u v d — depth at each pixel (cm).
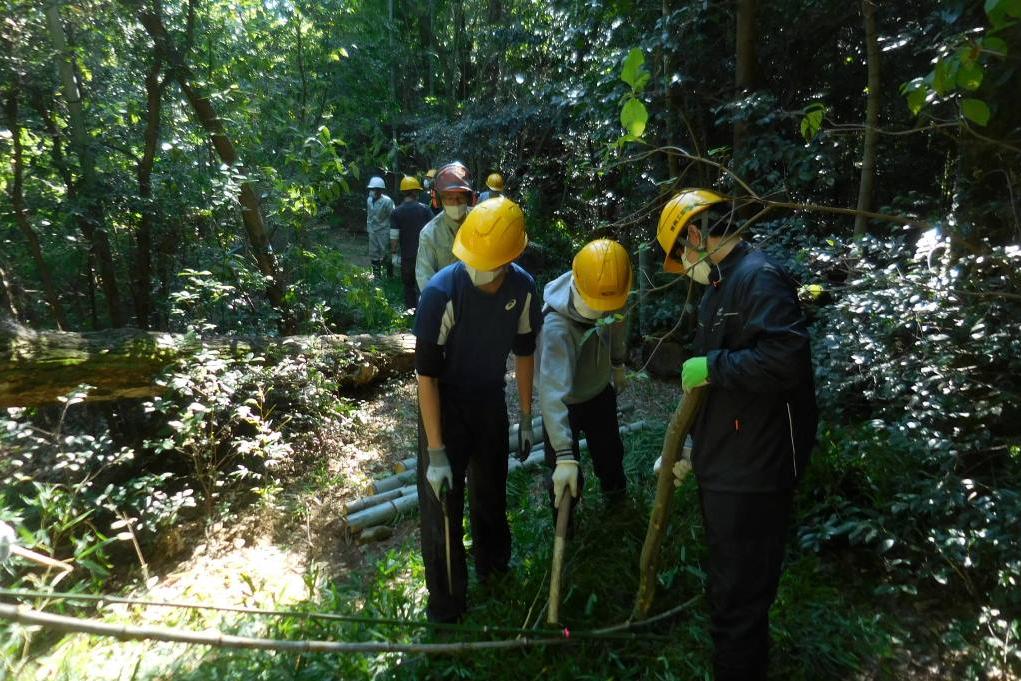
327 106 993
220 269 643
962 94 347
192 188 620
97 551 353
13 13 516
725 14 580
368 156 714
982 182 351
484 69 1296
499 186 483
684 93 573
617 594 301
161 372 482
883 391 322
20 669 279
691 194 236
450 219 441
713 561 229
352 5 952
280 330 719
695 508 348
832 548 322
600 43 632
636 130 191
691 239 230
